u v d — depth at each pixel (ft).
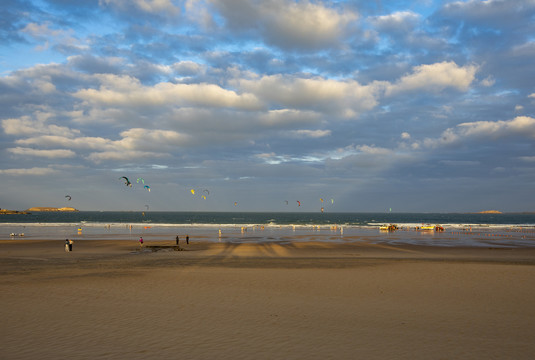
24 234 207.92
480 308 41.47
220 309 40.27
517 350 28.32
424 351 28.04
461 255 111.86
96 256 104.83
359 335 31.86
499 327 34.40
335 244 149.69
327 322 35.70
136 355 26.81
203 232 232.53
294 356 26.81
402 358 26.58
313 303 43.32
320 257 102.53
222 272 66.28
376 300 45.03
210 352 27.53
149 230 253.44
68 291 49.11
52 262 87.20
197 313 38.58
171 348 28.37
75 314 37.88
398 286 53.62
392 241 168.14
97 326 33.94
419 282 56.85
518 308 41.50
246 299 45.09
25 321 35.37
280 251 121.90
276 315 38.09
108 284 54.19
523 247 140.67
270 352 27.63
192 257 101.09
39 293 47.80
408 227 307.58
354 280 58.34
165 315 37.76
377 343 29.81
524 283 56.24
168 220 524.52
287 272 66.39
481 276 62.34
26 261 90.17
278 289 51.19
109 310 39.55
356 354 27.32
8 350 27.71
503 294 48.62
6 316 37.06
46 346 28.66
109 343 29.43
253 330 33.04
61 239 172.55
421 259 96.58
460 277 61.41
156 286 52.75
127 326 33.99
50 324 34.45
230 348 28.45
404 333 32.50
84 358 26.16
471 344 29.71
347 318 37.17
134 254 111.75
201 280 57.72
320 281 57.36
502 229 296.30
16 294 47.16
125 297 45.73
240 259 94.27
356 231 254.06
